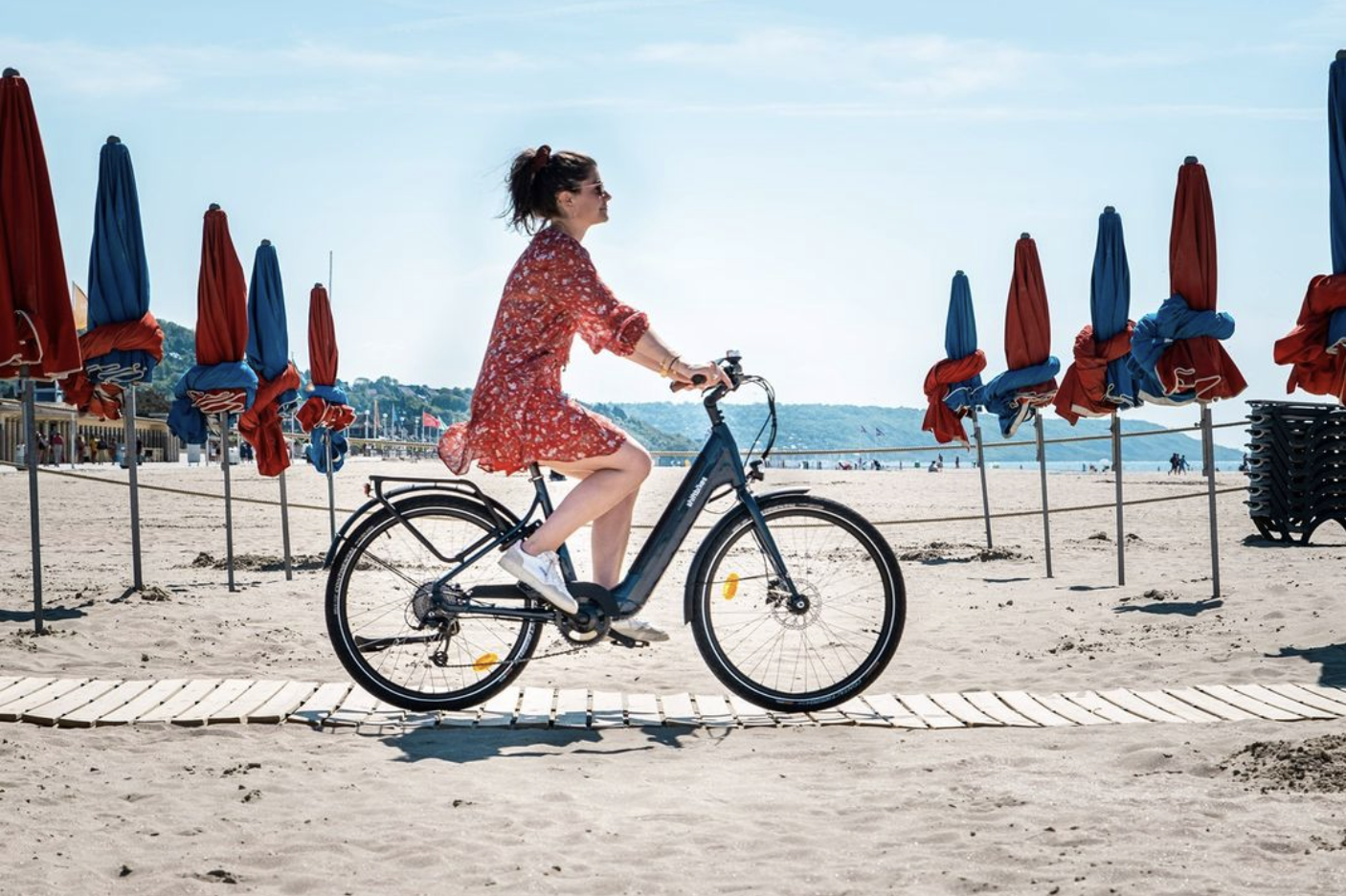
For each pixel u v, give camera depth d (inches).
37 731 219.8
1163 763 198.8
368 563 238.5
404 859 154.5
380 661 240.4
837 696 242.8
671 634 359.9
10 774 190.5
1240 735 215.8
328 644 333.4
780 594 241.8
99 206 420.8
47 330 342.6
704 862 153.8
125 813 172.9
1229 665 295.1
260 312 499.2
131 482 438.0
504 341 227.8
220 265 469.1
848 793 185.8
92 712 232.2
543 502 235.1
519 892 143.7
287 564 505.7
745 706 248.1
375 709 241.1
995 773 195.5
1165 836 160.4
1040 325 560.7
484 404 226.5
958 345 641.0
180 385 468.4
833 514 244.1
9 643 316.2
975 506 1253.7
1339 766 187.8
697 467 237.5
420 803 179.3
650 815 174.2
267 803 178.2
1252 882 142.4
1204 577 483.5
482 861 153.9
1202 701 247.4
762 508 241.0
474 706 243.0
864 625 247.8
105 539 727.1
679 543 235.9
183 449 3880.4
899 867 151.1
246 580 497.0
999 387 554.3
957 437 637.3
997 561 588.1
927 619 394.0
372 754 209.6
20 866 149.9
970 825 167.0
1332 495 609.3
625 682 288.0
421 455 4697.3
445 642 236.4
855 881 147.2
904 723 233.3
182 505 1099.9
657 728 231.9
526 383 224.7
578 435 223.3
